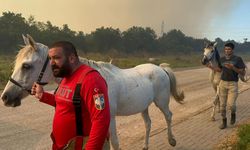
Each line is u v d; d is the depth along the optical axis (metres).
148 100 6.18
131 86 5.70
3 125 8.05
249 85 18.12
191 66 37.53
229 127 8.76
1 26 48.44
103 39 61.41
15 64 4.54
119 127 8.45
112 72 5.53
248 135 6.55
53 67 3.03
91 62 5.18
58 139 3.06
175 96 7.20
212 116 9.50
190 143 7.27
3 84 15.20
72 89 2.95
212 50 9.57
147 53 68.56
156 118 9.66
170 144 6.89
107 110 2.91
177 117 9.96
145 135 7.09
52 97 3.43
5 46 45.34
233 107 8.78
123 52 63.16
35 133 7.53
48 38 51.91
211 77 9.74
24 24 51.19
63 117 3.00
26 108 10.05
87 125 3.00
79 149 3.00
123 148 6.79
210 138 7.68
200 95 14.53
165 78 6.75
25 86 4.43
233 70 8.61
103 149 3.37
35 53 4.45
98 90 2.89
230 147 6.80
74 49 3.05
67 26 58.75
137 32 70.75
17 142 6.80
